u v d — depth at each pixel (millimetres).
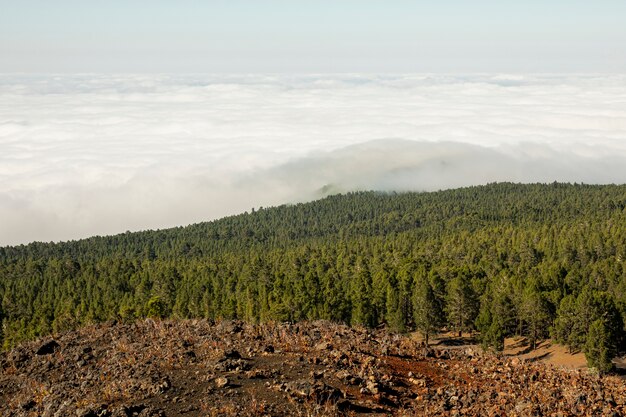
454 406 16297
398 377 18156
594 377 19031
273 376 17219
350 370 18000
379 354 20203
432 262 82812
